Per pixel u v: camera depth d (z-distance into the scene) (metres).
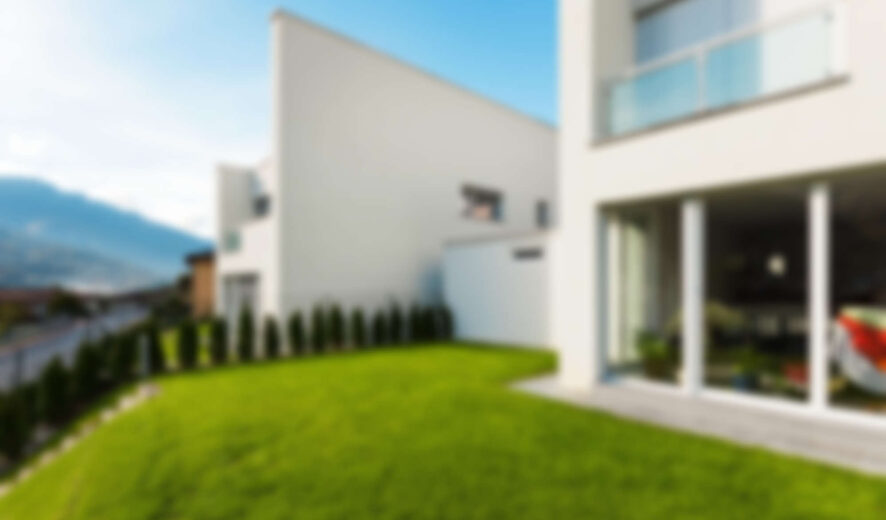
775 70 4.45
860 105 3.76
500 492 3.07
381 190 12.49
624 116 5.68
